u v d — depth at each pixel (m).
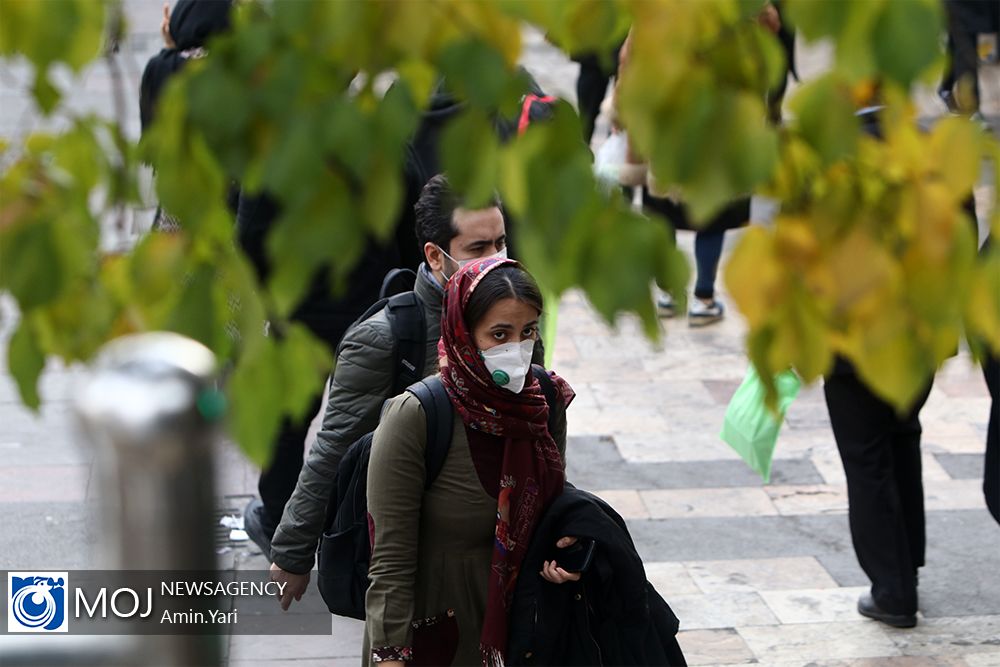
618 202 5.39
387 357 14.14
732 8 5.40
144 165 5.99
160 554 3.49
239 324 5.62
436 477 12.04
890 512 18.28
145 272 5.64
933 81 5.40
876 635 18.61
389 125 5.29
